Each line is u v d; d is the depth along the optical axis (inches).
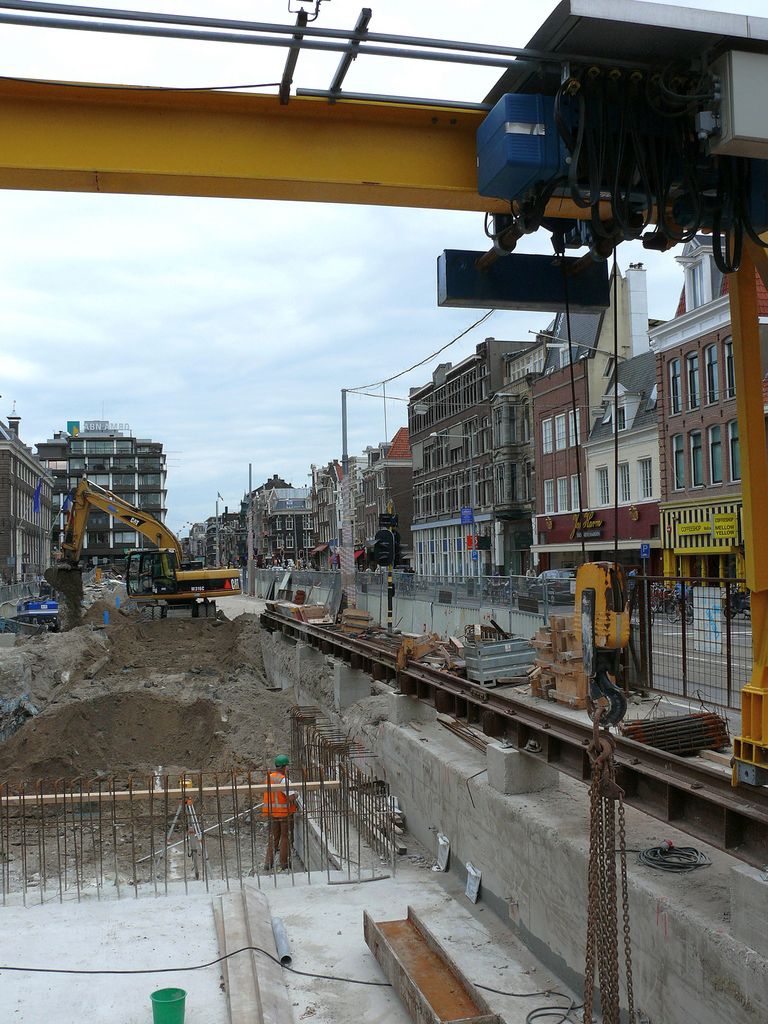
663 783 250.4
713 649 372.5
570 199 236.4
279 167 243.4
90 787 493.4
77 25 198.1
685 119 217.5
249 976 267.7
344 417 1210.0
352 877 376.8
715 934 205.2
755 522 224.7
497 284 289.7
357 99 235.1
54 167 235.1
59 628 1200.2
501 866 326.6
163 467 5807.1
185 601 1450.5
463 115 251.0
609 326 1695.4
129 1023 253.6
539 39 200.2
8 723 754.2
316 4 196.4
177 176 239.9
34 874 400.8
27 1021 254.4
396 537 875.4
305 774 477.1
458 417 2336.4
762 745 213.0
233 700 767.7
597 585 197.5
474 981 278.7
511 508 2025.1
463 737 435.2
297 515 4626.0
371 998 272.4
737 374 232.4
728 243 232.8
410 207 260.8
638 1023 233.9
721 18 192.2
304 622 936.9
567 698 383.2
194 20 201.6
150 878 398.9
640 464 1534.2
